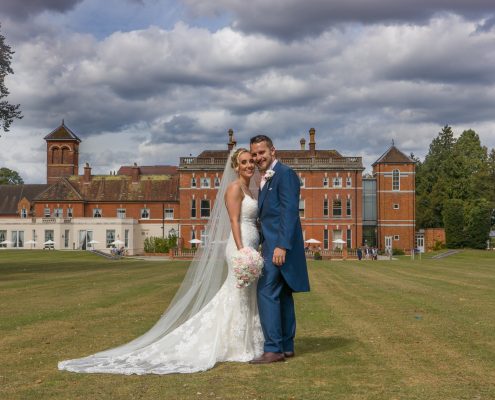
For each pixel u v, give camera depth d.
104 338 10.12
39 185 89.00
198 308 8.77
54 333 10.65
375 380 7.00
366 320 12.34
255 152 8.61
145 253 75.88
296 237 8.31
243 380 7.05
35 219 77.50
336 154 78.00
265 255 8.38
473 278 26.97
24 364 8.05
